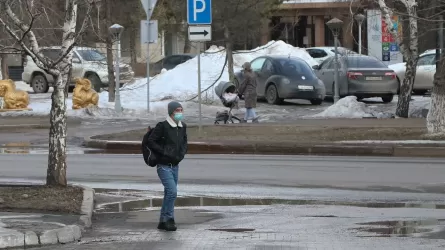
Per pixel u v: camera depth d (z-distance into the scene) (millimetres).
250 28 44062
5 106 40969
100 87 51375
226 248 12719
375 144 27516
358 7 39875
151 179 21172
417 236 13539
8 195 16719
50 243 13062
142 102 43812
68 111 38812
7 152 27703
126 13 56531
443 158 26094
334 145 27547
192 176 21625
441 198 17875
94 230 14453
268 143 28172
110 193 18875
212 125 33406
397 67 45812
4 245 12594
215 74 51562
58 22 25531
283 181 20672
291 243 13078
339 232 14031
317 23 73188
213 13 42062
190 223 15117
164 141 14320
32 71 53469
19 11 20719
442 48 31812
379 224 14766
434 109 29094
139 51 65688
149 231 14344
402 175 21641
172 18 57188
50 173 17547
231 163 24625
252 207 16906
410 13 33719
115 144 28938
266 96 44188
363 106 37562
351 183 20250
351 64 43500
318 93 42906
